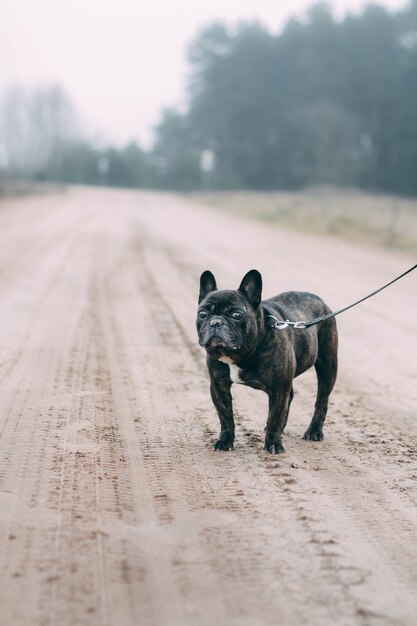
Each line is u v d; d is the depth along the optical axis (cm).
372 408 884
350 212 4375
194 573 452
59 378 963
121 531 511
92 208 5153
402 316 1507
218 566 463
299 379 1024
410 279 2022
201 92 10725
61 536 498
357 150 9912
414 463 683
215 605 416
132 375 998
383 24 9694
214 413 834
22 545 483
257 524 532
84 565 457
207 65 10681
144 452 691
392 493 605
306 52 9769
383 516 556
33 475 618
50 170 12269
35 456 666
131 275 2002
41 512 539
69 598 418
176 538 503
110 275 1986
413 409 881
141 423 787
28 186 7994
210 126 10662
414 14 9656
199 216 4744
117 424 780
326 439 757
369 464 677
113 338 1229
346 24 9888
